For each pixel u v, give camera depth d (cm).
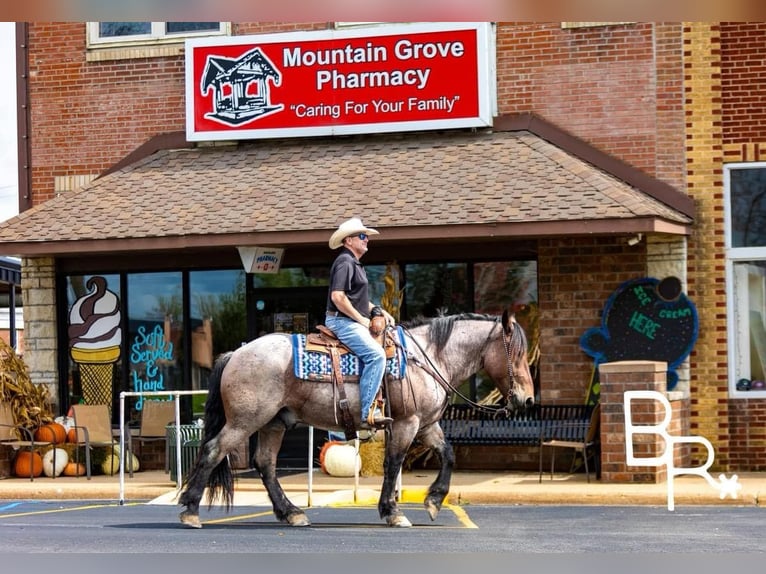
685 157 1560
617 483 1376
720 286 1537
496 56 1645
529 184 1502
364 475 1563
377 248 1631
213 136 1706
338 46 1662
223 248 1647
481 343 1058
